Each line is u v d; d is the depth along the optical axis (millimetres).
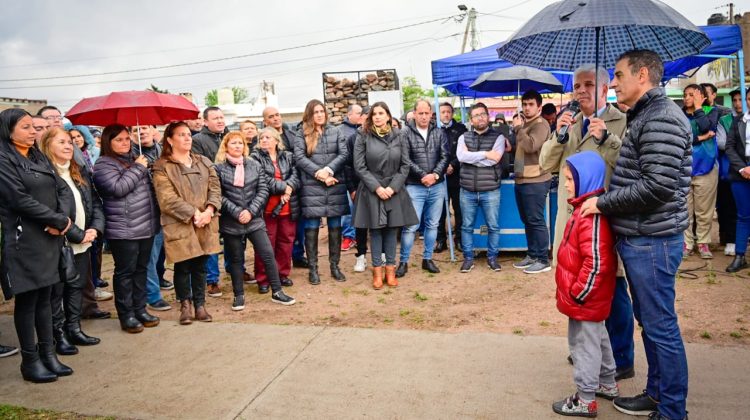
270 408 3008
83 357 3865
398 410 2920
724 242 6168
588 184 2660
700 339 3695
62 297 3992
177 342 4086
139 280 4430
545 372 3299
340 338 3998
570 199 2711
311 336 4070
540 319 4262
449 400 3006
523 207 5613
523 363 3434
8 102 21766
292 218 5457
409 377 3307
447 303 4793
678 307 4340
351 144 5688
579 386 2740
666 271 2533
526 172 5484
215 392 3230
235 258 4840
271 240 5387
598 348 2717
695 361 3338
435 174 5594
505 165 6211
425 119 5656
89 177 4207
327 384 3266
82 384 3422
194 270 4512
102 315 4746
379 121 5070
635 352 3523
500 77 6207
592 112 3613
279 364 3588
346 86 14555
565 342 3740
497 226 5785
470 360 3512
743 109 5781
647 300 2568
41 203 3371
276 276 4984
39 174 3377
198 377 3451
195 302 4555
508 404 2936
